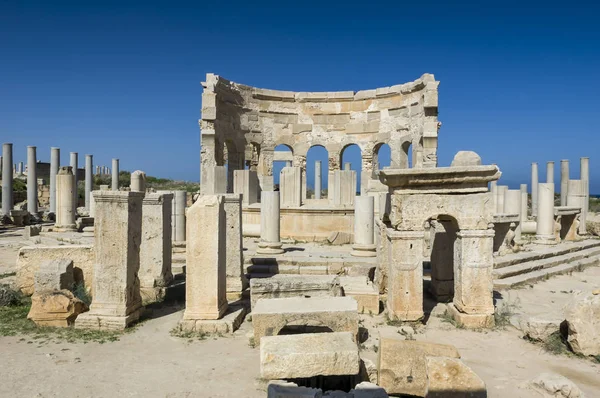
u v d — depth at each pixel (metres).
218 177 20.73
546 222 19.33
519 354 8.17
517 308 11.09
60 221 22.53
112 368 7.38
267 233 15.22
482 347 8.49
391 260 9.93
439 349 6.84
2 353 7.94
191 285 9.38
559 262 16.39
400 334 9.14
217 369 7.37
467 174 9.45
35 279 10.67
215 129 23.19
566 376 7.23
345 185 19.83
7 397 6.31
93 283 9.57
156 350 8.22
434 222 11.78
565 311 8.45
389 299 10.16
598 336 8.02
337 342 6.79
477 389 5.95
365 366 6.80
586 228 24.69
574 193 23.98
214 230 9.34
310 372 6.39
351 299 8.91
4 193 31.56
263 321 8.22
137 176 20.64
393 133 25.09
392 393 6.50
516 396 6.52
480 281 9.66
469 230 9.66
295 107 26.98
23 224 31.16
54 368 7.34
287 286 10.06
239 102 25.41
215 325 9.20
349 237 18.41
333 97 26.56
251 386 6.75
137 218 10.05
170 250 12.68
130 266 9.70
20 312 10.40
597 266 17.25
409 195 9.75
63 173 22.41
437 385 6.00
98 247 9.52
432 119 22.05
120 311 9.45
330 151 26.75
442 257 11.62
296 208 19.53
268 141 26.53
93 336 8.89
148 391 6.57
